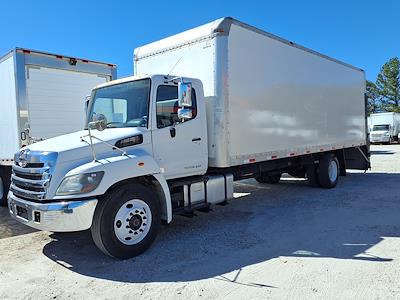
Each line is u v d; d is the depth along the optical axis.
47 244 5.97
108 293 4.15
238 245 5.66
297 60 8.86
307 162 10.21
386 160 19.12
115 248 5.05
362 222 6.79
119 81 6.28
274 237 6.04
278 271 4.61
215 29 6.55
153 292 4.13
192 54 6.91
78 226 4.77
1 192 9.13
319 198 9.26
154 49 7.55
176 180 6.32
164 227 6.75
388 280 4.24
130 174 5.21
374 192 9.88
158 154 5.82
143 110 5.81
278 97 8.11
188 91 5.70
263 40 7.60
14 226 7.11
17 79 7.99
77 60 9.15
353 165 13.02
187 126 6.25
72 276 4.66
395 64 56.94
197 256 5.21
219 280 4.39
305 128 9.25
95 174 4.89
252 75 7.26
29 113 8.25
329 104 10.49
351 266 4.70
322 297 3.88
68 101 9.07
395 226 6.45
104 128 5.31
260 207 8.38
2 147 8.84
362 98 12.89
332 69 10.70
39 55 8.41
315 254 5.18
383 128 36.53
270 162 8.76
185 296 4.00
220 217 7.47
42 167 4.94
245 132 7.09
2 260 5.28
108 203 5.02
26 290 4.29
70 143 5.25
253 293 4.02
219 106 6.57
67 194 4.83
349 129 11.80
